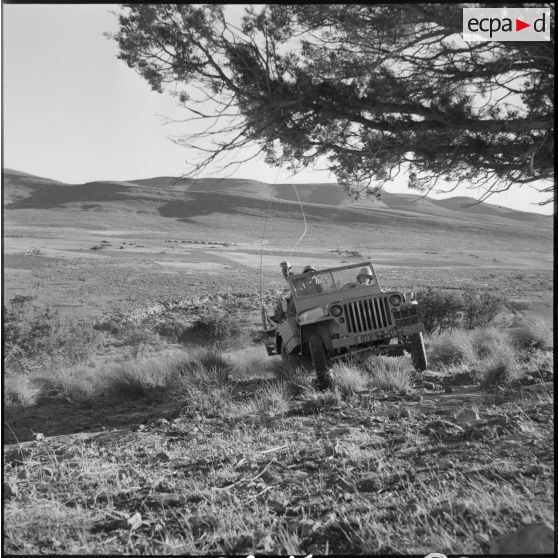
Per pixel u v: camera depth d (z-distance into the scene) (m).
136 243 145.25
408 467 5.01
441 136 6.02
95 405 10.52
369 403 7.82
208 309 53.38
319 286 11.24
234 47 5.51
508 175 6.51
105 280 77.19
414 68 5.73
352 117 5.76
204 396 9.13
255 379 11.39
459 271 99.56
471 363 10.68
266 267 95.88
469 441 5.47
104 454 6.78
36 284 71.25
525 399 6.93
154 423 8.16
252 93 5.41
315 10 5.41
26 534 4.38
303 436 6.56
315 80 5.54
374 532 3.72
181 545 3.89
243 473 5.45
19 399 11.06
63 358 25.02
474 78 5.69
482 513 3.64
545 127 5.29
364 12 5.39
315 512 4.30
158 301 59.12
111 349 32.22
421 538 3.53
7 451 7.45
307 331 10.12
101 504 5.01
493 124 5.47
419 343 10.19
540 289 65.88
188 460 6.12
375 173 6.81
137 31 5.51
